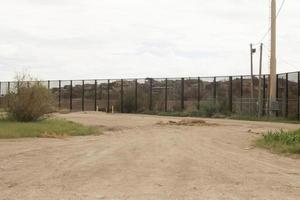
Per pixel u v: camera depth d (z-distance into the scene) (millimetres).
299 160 15977
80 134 27719
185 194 9719
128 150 17953
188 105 64312
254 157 16484
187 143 21484
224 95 60656
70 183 10883
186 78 64938
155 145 20203
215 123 41375
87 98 72562
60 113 56438
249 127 36281
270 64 48688
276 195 9742
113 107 69750
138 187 10430
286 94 50375
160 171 12719
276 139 21891
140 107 68312
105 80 71312
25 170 12766
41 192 9859
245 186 10703
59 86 74188
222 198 9375
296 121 45344
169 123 40188
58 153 16781
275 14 48406
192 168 13320
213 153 17344
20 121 31094
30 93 31250
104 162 14398
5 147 18875
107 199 9211
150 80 68250
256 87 57688
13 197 9375
